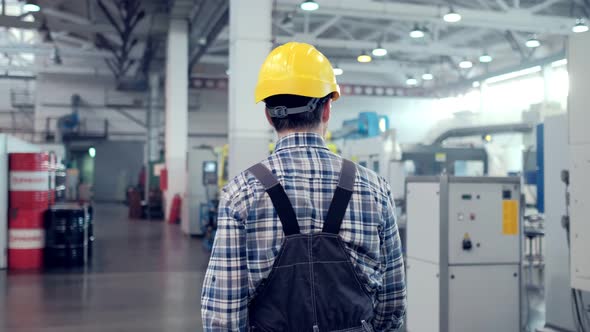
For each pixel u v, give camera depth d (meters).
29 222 7.93
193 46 16.34
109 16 12.89
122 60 17.58
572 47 3.44
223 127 22.50
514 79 17.34
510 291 3.79
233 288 1.12
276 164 1.18
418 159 7.46
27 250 7.93
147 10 14.45
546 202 4.46
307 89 1.21
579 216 3.40
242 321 1.13
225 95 22.53
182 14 14.20
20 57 21.19
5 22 13.16
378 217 1.21
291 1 9.27
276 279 1.14
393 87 22.03
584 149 3.36
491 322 3.75
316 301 1.14
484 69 18.64
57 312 5.45
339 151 10.21
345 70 19.92
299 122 1.22
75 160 23.03
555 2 11.85
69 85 21.77
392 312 1.30
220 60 19.02
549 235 4.42
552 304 4.39
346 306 1.16
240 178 1.18
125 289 6.55
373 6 10.38
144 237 11.78
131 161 22.59
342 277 1.16
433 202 3.82
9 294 6.23
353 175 1.20
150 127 20.50
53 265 8.16
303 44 1.28
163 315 5.38
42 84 21.53
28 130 22.19
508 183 3.80
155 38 15.96
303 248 1.14
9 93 22.28
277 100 1.22
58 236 8.17
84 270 7.80
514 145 11.42
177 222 14.90
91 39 17.09
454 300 3.70
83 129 21.88
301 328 1.14
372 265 1.22
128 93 22.34
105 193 22.58
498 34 15.87
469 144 9.66
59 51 17.33
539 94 16.28
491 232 3.77
